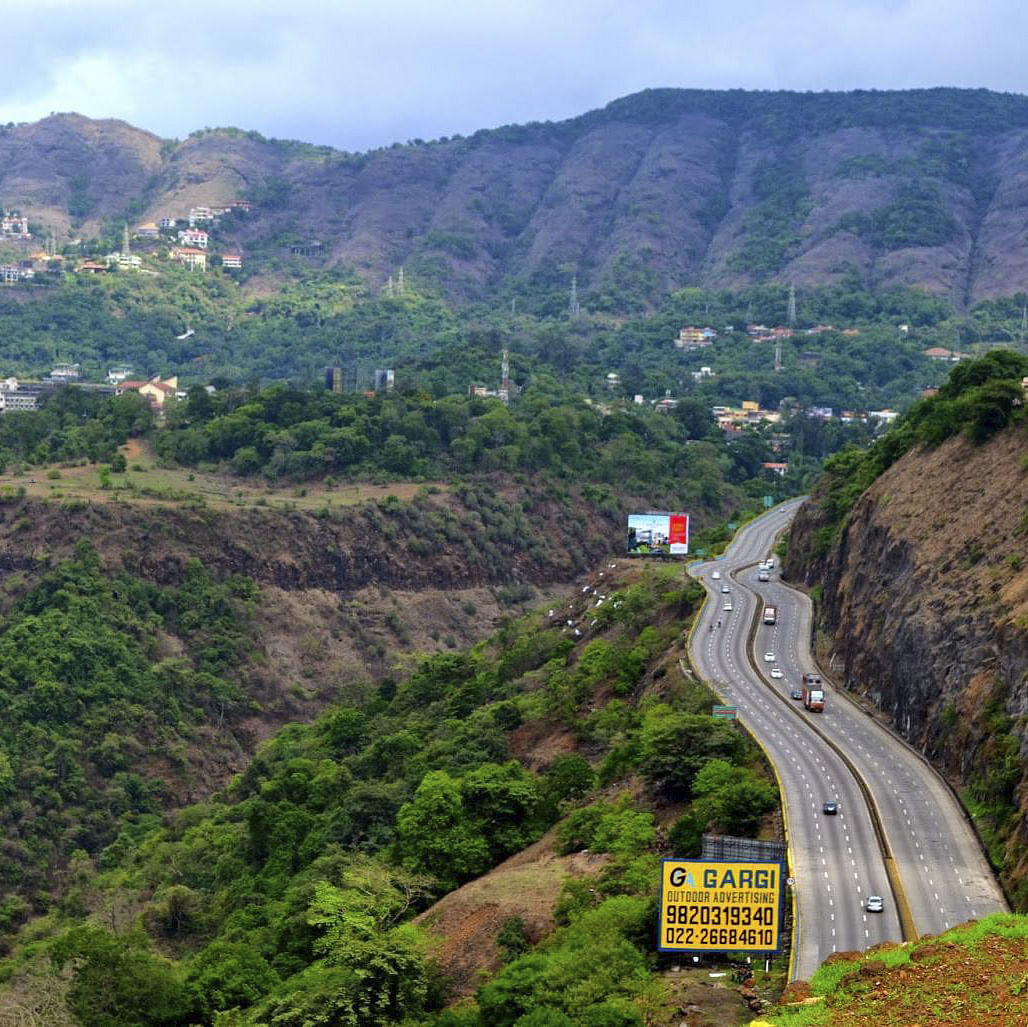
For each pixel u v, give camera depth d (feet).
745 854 301.43
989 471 462.19
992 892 302.86
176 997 344.90
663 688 471.62
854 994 253.85
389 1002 313.94
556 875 355.56
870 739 400.06
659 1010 268.62
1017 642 355.36
